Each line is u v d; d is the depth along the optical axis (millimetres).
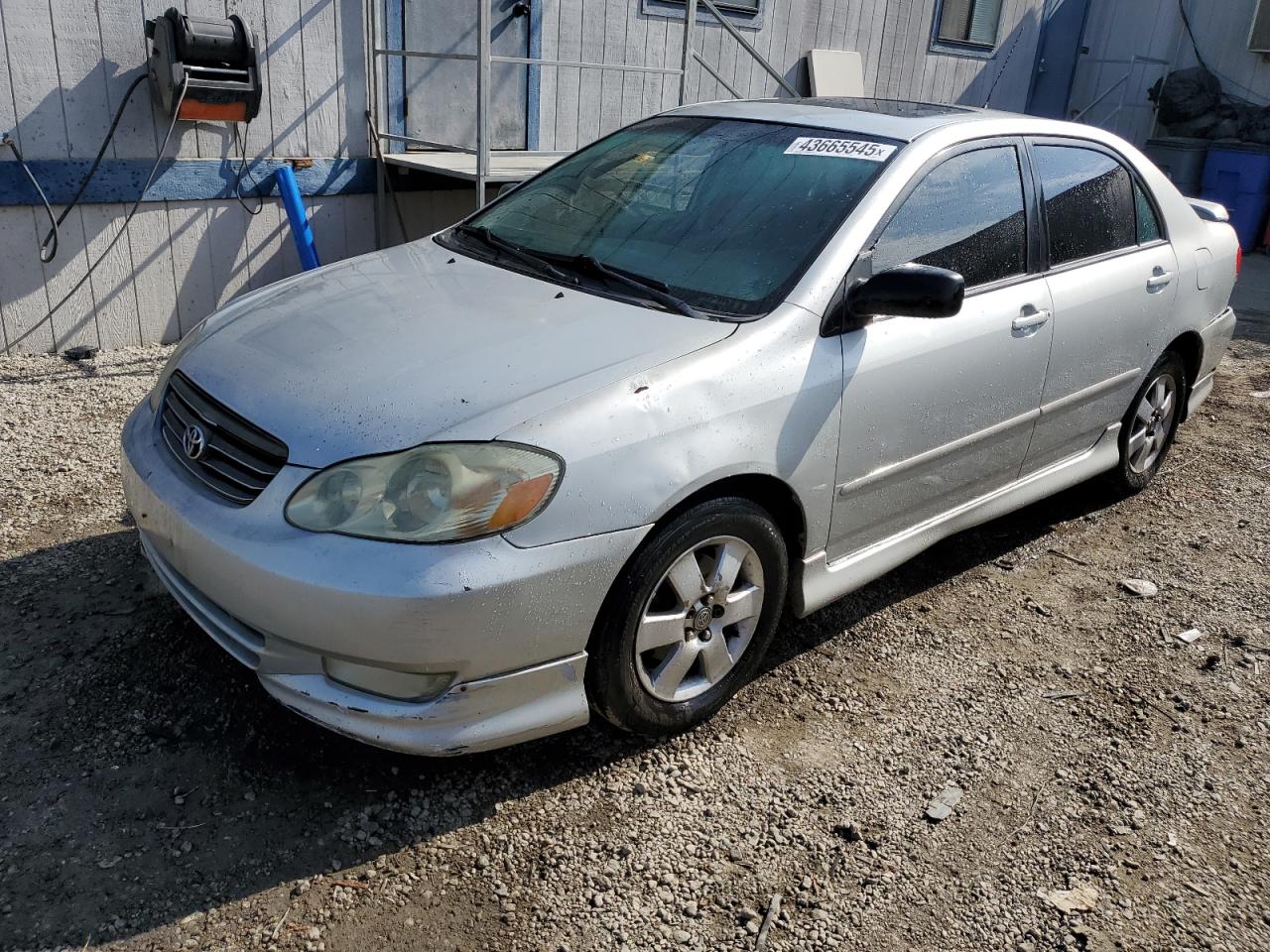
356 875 2414
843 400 2975
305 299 3197
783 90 9445
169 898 2307
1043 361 3697
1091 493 4832
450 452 2369
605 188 3656
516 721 2518
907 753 2973
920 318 3123
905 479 3314
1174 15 13094
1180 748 3078
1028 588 3975
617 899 2402
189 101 5480
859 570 3293
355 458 2398
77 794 2562
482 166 6016
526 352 2693
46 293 5652
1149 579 4094
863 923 2391
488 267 3375
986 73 11625
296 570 2330
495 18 7230
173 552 2643
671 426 2592
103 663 3031
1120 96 12945
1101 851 2660
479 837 2549
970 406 3436
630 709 2738
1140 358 4277
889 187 3195
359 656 2352
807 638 3510
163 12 5570
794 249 3084
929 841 2650
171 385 2982
